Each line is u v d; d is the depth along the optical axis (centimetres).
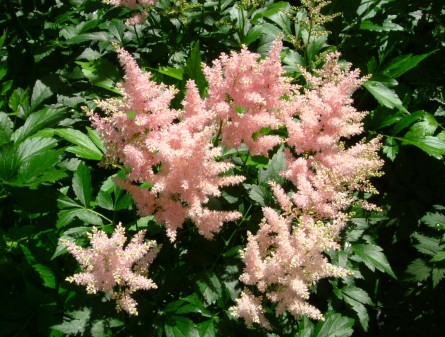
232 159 59
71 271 52
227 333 48
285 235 45
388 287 68
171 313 48
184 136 46
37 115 58
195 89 49
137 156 45
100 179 62
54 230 53
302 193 48
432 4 78
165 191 48
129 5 69
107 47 72
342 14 75
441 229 62
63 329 46
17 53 74
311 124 52
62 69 76
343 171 49
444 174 65
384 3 76
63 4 81
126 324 48
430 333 63
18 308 50
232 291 50
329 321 50
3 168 51
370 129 69
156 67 75
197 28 77
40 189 51
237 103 51
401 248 69
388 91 66
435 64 75
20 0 86
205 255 52
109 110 47
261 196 54
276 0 84
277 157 56
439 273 59
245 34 73
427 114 67
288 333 52
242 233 56
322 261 44
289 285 45
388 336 66
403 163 67
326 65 56
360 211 57
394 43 73
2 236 52
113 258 42
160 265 53
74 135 56
